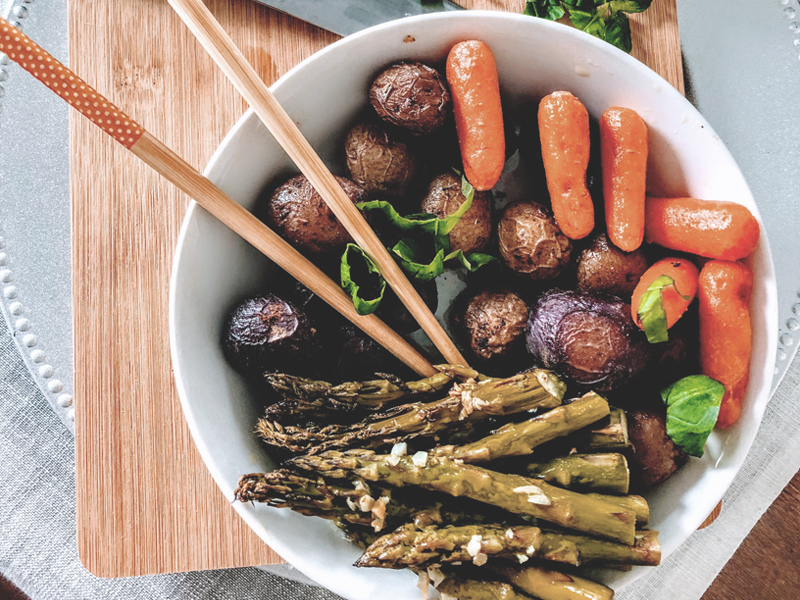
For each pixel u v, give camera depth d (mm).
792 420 437
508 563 338
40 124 425
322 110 364
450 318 376
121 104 390
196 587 443
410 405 348
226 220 335
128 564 388
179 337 344
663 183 373
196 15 317
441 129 359
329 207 345
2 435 438
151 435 390
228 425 357
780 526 447
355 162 361
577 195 355
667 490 360
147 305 391
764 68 427
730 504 441
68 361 424
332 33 393
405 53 357
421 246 362
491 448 339
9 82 424
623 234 356
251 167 355
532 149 378
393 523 340
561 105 353
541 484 336
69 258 425
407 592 344
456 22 349
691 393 346
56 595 438
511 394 346
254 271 372
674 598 441
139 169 392
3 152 424
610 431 345
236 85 324
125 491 389
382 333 352
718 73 427
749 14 430
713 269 352
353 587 344
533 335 353
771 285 347
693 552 443
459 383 353
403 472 333
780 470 438
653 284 344
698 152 358
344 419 352
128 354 390
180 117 393
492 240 368
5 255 423
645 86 355
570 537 336
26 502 439
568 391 354
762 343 350
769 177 424
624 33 384
